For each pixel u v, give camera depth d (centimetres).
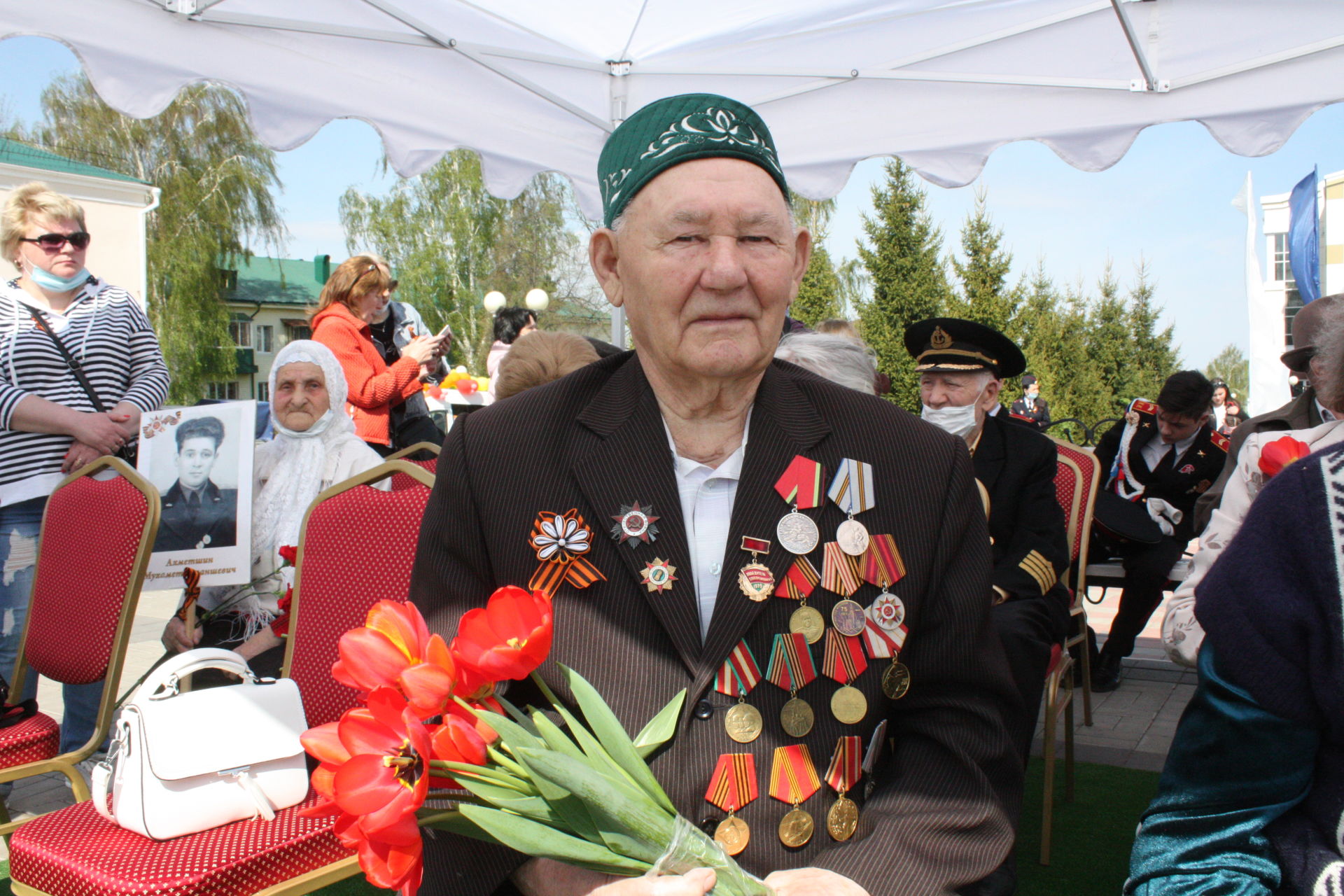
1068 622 301
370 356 480
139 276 1950
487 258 3188
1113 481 542
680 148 115
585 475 125
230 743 202
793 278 125
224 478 316
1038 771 377
